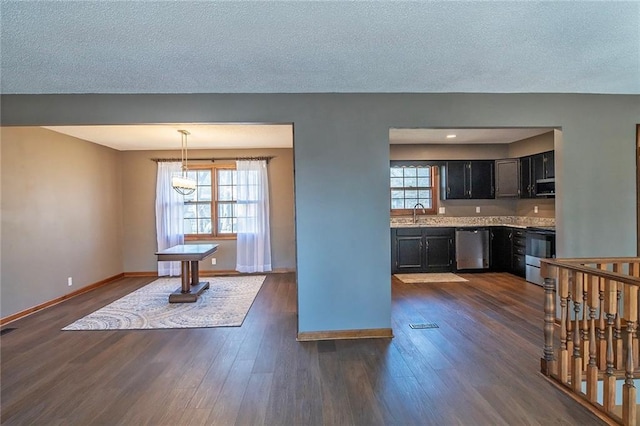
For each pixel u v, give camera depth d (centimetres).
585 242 380
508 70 304
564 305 266
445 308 445
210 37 236
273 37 238
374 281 361
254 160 688
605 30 234
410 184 716
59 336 371
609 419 221
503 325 384
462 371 282
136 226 692
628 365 220
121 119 342
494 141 670
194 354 323
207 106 347
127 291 566
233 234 709
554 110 372
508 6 204
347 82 326
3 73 292
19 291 439
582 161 378
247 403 243
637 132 386
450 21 220
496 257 665
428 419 221
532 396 246
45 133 492
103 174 632
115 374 286
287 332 377
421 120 360
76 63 274
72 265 542
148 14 207
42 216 482
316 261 357
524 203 688
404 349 326
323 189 356
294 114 353
